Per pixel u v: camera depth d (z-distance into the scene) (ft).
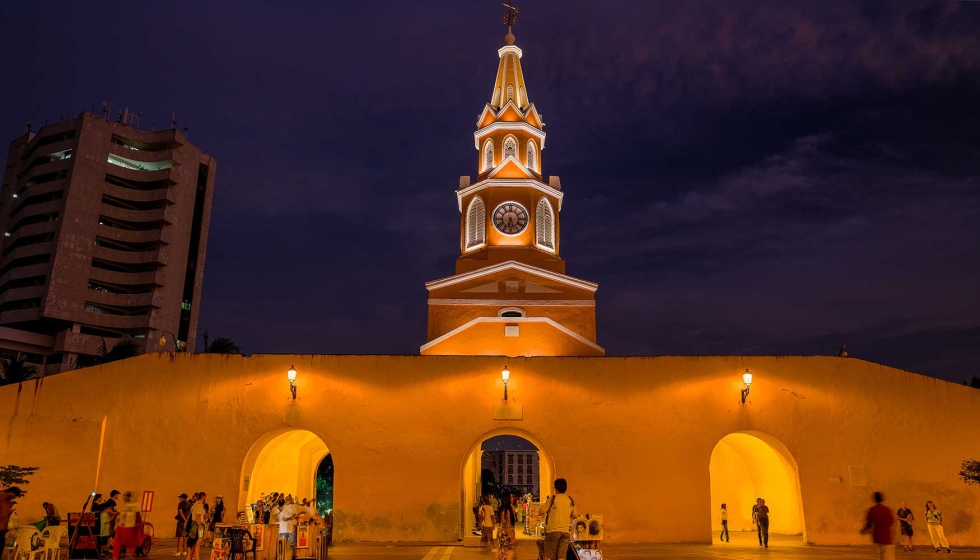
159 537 72.74
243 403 76.18
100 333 250.16
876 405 75.61
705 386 76.59
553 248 120.06
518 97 130.52
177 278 262.26
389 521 73.46
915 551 66.90
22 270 243.81
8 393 75.00
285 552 56.75
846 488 73.67
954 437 74.59
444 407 76.33
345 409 76.18
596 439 75.41
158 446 74.90
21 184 265.34
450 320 108.37
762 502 71.72
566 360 77.71
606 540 72.84
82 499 72.74
